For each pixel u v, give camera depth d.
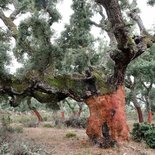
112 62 18.41
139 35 14.24
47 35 13.11
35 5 16.11
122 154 12.95
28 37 13.13
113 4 12.43
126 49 13.17
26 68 14.05
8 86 14.56
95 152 13.05
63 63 15.75
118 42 13.08
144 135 15.09
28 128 23.91
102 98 14.18
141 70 26.47
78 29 17.34
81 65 16.86
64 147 14.17
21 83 14.59
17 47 13.43
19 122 31.64
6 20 16.12
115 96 14.27
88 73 14.47
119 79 14.35
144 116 41.56
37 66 13.71
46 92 14.64
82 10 17.95
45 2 15.86
